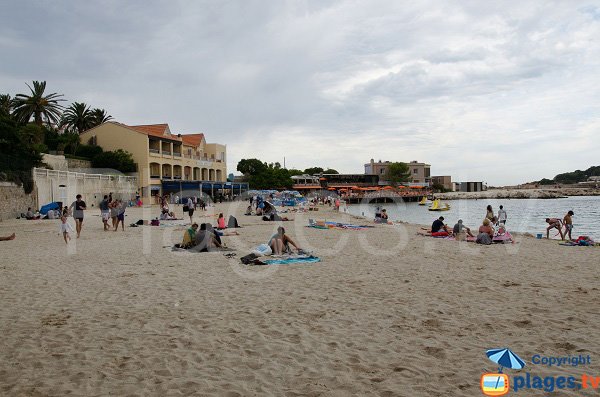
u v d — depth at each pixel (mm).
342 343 6016
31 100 56500
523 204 86812
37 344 5992
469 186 158000
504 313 7332
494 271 11273
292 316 7301
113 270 11359
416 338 6184
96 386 4715
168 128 67438
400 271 11312
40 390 4609
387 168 127500
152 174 62281
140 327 6730
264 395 4508
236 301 8273
